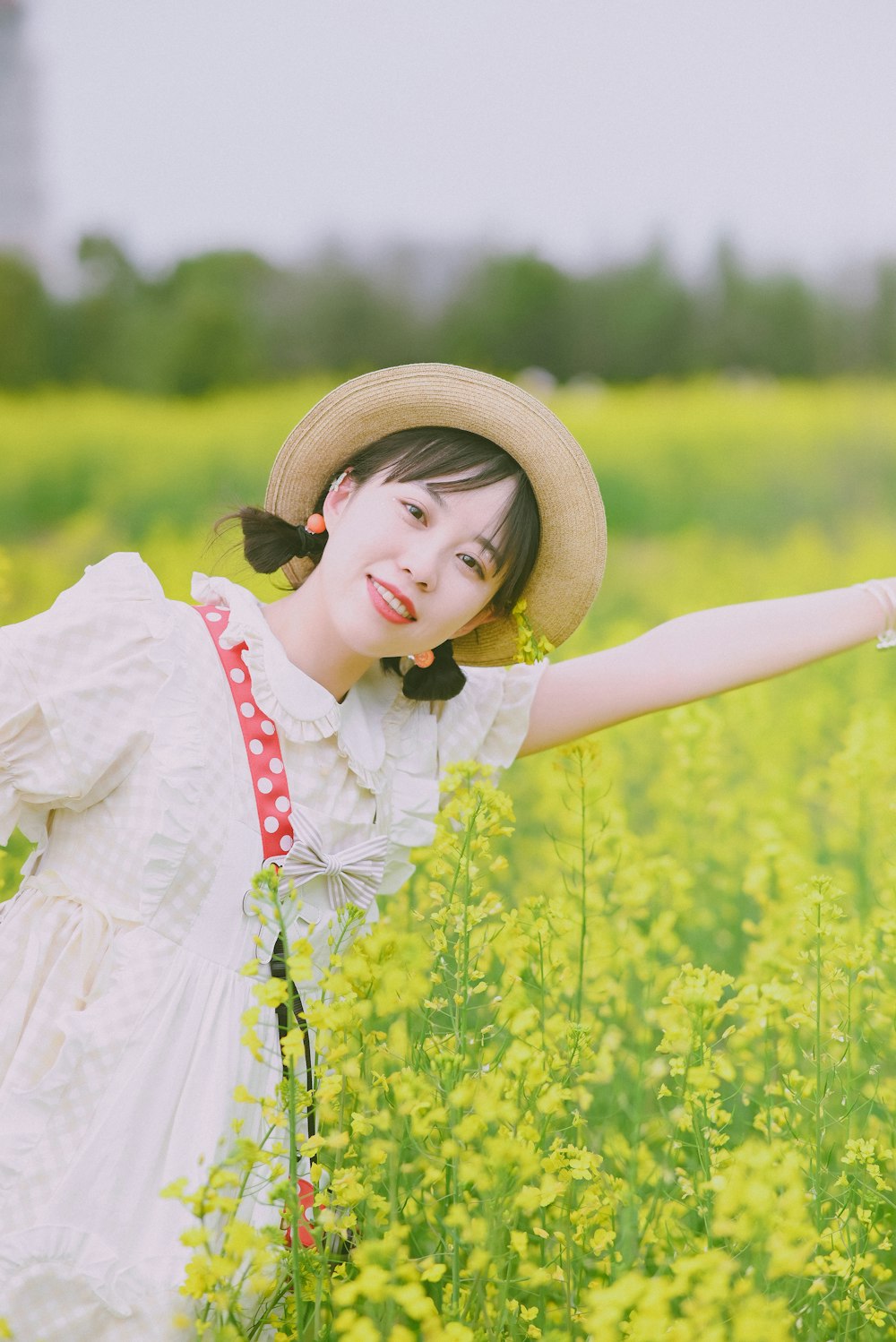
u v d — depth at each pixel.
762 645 2.26
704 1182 1.79
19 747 1.84
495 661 2.29
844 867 3.26
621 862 2.54
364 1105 1.78
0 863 2.69
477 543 1.95
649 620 7.22
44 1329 1.63
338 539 1.96
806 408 13.41
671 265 15.23
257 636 1.92
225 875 1.84
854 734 2.90
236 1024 1.82
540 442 2.00
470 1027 2.11
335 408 2.08
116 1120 1.72
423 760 2.08
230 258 14.80
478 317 14.94
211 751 1.86
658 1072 2.13
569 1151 1.82
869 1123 2.23
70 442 11.62
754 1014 2.04
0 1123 1.73
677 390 15.02
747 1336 1.37
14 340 13.85
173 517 10.17
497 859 1.98
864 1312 1.87
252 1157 1.54
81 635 1.86
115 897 1.86
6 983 1.88
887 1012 2.20
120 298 14.48
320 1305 1.60
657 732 4.19
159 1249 1.68
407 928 2.42
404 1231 1.58
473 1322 1.68
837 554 9.74
